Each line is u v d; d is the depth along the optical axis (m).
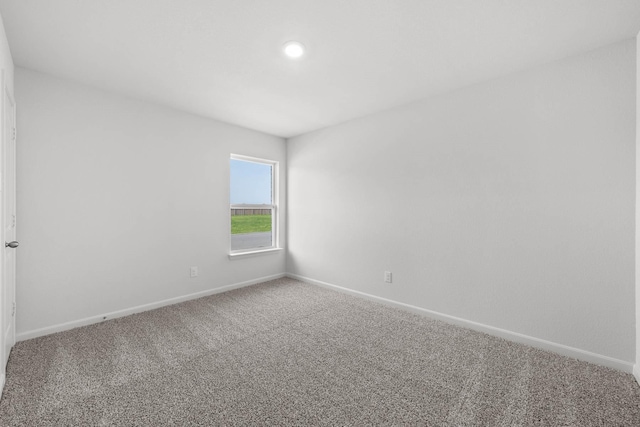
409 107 2.97
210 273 3.50
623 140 1.87
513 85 2.31
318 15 1.66
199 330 2.50
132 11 1.63
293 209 4.28
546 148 2.16
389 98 2.87
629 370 1.86
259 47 2.00
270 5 1.58
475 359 2.04
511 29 1.78
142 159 2.91
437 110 2.76
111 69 2.30
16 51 2.02
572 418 1.47
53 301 2.41
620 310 1.89
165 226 3.09
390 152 3.14
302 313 2.92
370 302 3.27
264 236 4.25
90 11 1.62
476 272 2.53
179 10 1.62
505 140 2.35
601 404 1.57
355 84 2.56
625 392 1.67
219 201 3.57
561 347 2.11
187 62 2.20
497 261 2.41
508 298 2.36
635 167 1.83
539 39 1.88
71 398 1.58
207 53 2.07
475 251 2.53
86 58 2.13
